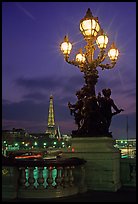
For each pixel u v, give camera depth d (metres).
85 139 14.59
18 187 12.08
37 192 11.91
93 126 14.70
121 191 13.84
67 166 12.68
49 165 12.08
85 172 14.18
